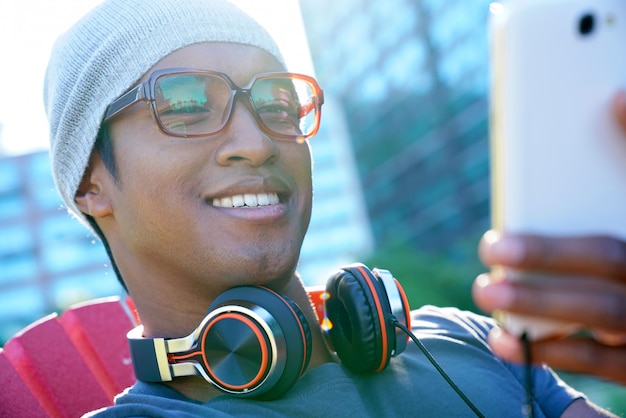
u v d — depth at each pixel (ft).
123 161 4.27
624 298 2.37
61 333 5.56
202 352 3.88
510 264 2.38
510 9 2.49
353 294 4.17
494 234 2.54
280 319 3.78
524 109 2.46
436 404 4.24
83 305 5.97
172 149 4.12
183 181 4.11
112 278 5.48
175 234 4.15
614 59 2.44
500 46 2.52
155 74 4.17
